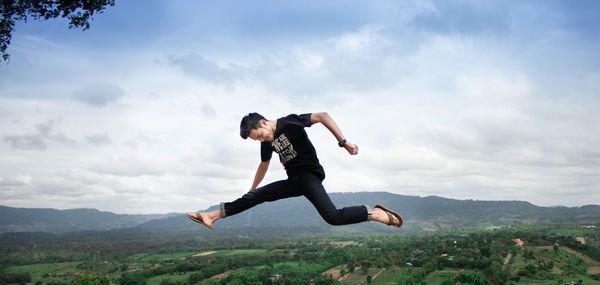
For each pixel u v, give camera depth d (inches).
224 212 248.2
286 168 242.2
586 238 5157.5
